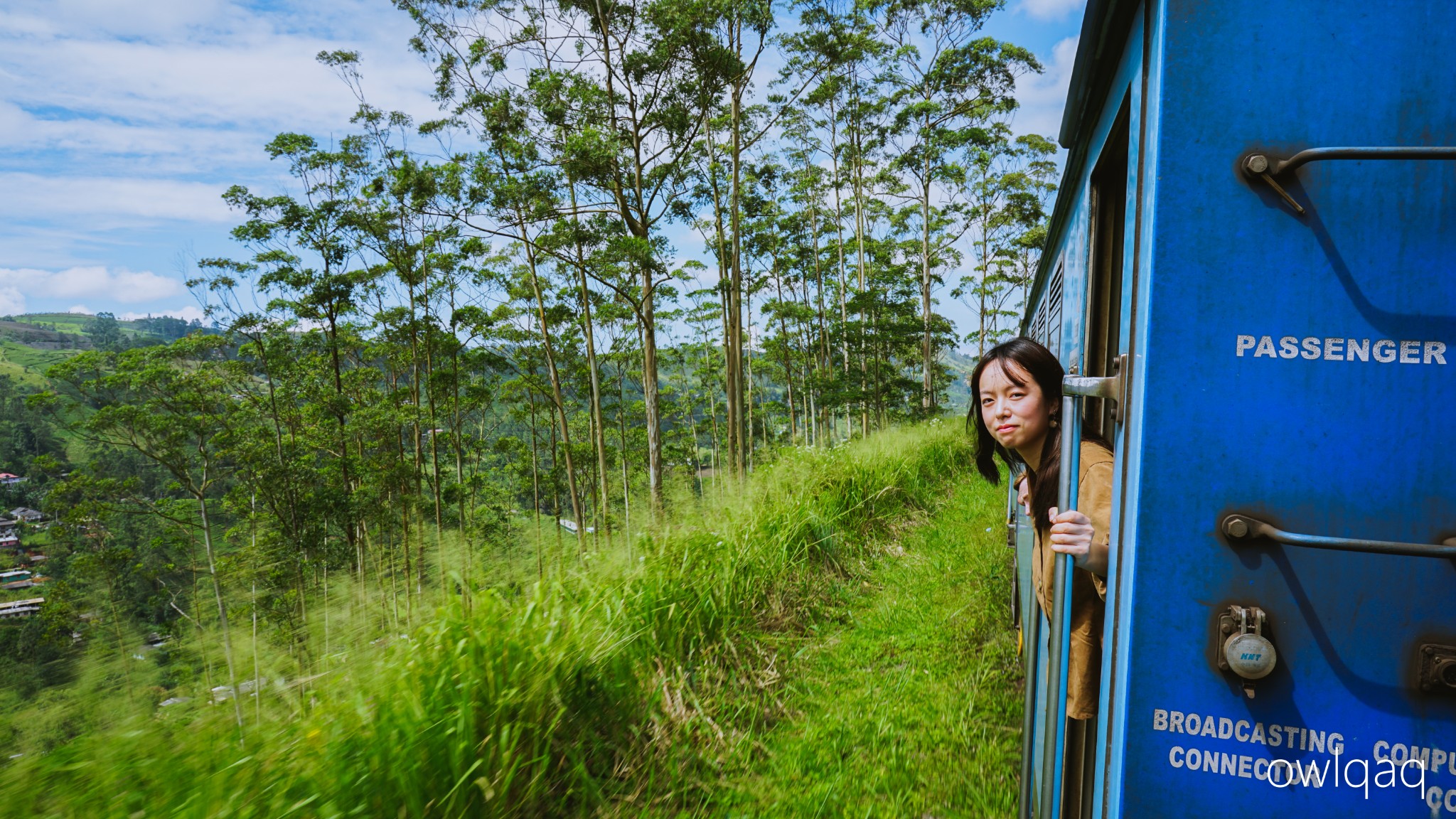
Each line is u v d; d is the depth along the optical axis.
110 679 2.15
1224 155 1.26
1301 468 1.23
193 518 32.06
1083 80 1.94
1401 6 1.20
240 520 31.00
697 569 4.95
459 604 3.23
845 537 6.98
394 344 42.19
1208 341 1.27
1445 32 1.19
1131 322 1.44
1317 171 1.21
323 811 2.23
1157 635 1.30
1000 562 6.45
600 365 46.12
